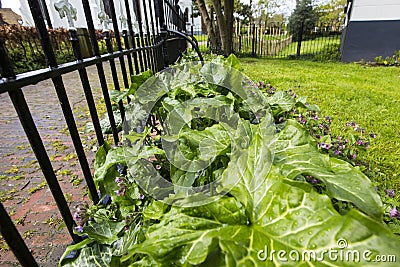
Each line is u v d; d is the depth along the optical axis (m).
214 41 7.61
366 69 6.92
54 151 2.27
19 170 2.01
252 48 10.28
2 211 0.51
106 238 0.81
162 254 0.49
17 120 3.29
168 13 3.09
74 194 1.65
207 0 10.97
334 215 0.48
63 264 0.77
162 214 0.70
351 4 7.93
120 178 0.91
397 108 3.54
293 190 0.55
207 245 0.50
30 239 1.33
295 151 0.77
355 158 1.44
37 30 0.68
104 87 1.05
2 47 0.54
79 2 1.04
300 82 5.18
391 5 7.40
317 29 10.20
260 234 0.51
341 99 3.97
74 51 0.86
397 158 2.17
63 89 0.77
